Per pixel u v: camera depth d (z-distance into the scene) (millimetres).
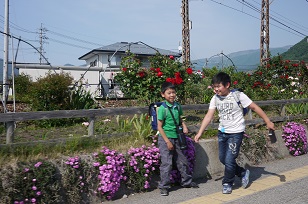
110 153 4562
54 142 4539
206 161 5801
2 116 4125
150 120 5488
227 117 4707
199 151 5723
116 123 6648
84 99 8242
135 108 5367
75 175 4211
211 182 5426
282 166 6367
